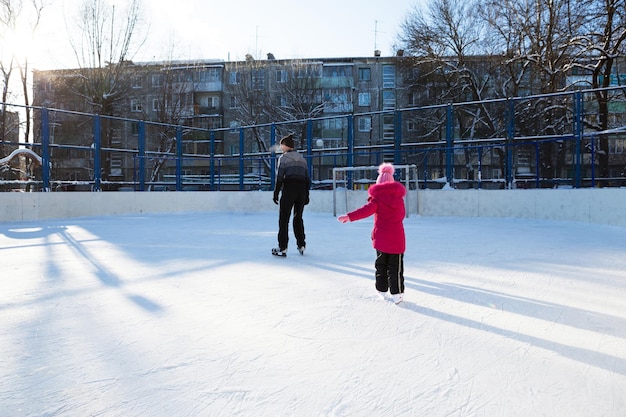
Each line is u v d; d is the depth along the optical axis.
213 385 1.64
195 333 2.24
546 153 16.03
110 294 3.10
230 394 1.57
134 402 1.51
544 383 1.65
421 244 5.88
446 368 1.80
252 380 1.68
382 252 2.92
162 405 1.49
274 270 4.06
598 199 8.52
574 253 5.00
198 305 2.79
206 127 35.12
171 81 29.77
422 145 13.38
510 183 11.89
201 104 36.47
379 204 2.86
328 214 13.33
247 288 3.29
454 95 23.44
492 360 1.88
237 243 6.18
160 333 2.24
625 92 15.12
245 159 15.59
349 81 33.38
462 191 11.40
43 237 7.07
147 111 32.75
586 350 1.99
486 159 21.25
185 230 8.22
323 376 1.72
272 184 15.20
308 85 30.84
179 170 15.65
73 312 2.63
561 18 17.00
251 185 19.56
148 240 6.58
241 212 14.70
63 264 4.43
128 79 26.61
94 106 25.36
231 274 3.86
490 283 3.44
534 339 2.14
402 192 2.92
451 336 2.19
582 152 11.98
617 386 1.62
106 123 24.70
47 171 11.95
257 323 2.40
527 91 22.53
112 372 1.76
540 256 4.80
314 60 36.19
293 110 30.03
